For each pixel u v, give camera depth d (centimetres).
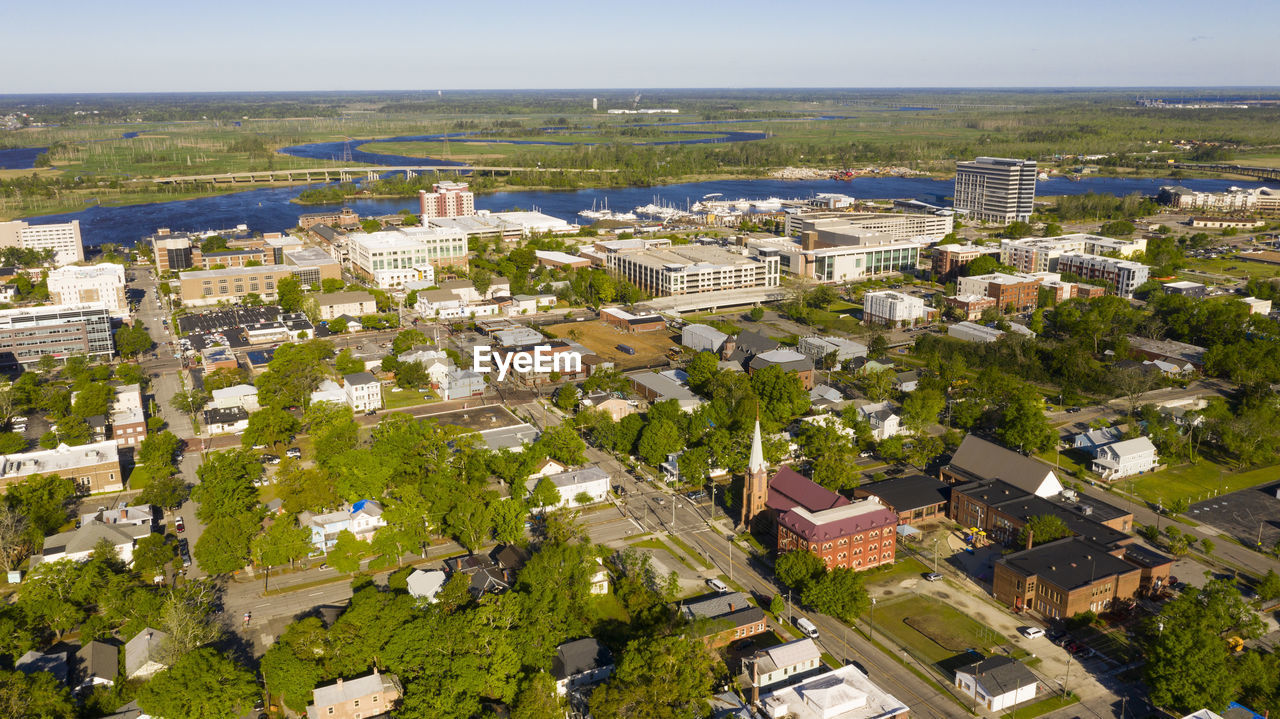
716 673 17750
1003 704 17062
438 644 17288
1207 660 16488
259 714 16925
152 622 18738
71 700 16325
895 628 19700
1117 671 18125
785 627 19712
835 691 16538
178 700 15862
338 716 16488
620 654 17500
